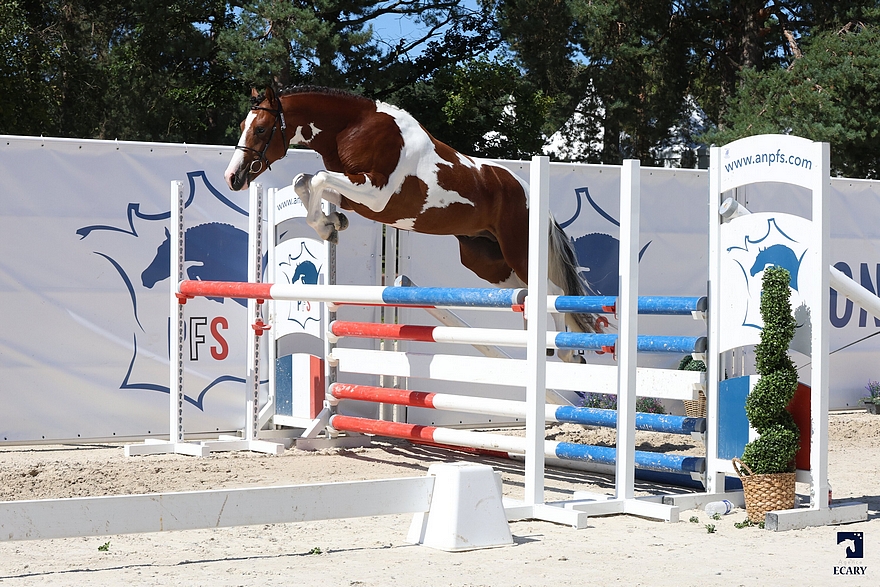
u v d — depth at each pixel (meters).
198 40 21.42
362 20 22.06
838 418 9.95
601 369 5.66
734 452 5.57
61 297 7.75
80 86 21.77
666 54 21.62
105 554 4.30
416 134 6.45
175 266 7.66
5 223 7.57
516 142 22.00
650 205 9.66
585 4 20.47
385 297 6.17
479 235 7.14
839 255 10.49
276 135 6.30
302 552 4.37
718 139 18.17
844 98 17.89
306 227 8.79
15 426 7.59
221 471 6.71
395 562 4.16
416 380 8.64
